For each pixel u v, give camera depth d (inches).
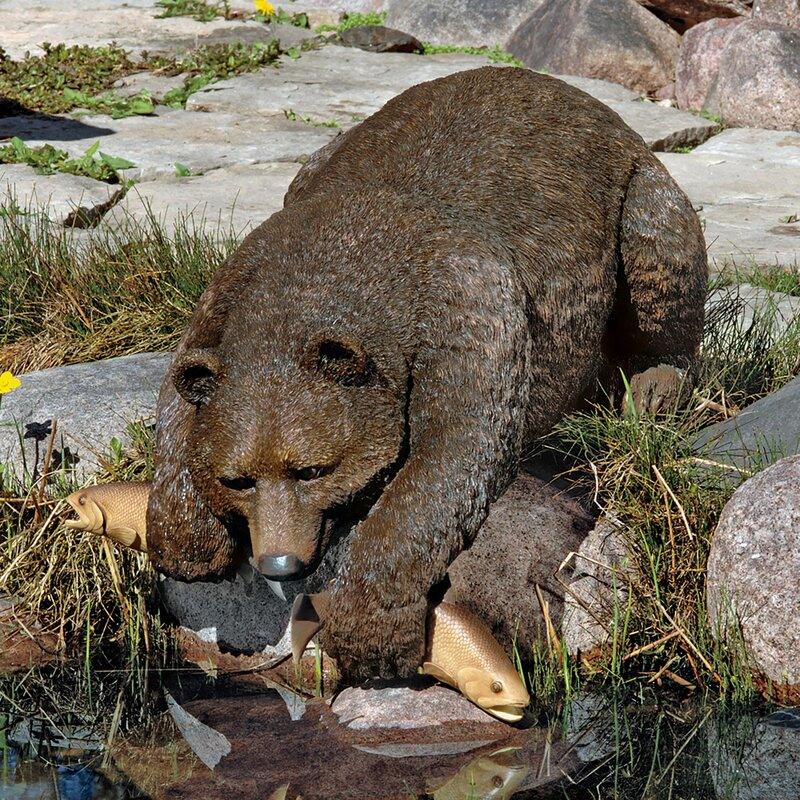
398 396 243.0
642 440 305.9
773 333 415.2
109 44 948.6
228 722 261.7
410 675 251.0
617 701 265.0
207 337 253.1
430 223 260.7
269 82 863.7
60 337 418.9
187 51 938.1
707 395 357.4
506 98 303.1
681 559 287.4
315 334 231.6
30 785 236.2
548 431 303.4
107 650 295.3
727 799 226.7
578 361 297.7
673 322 330.3
